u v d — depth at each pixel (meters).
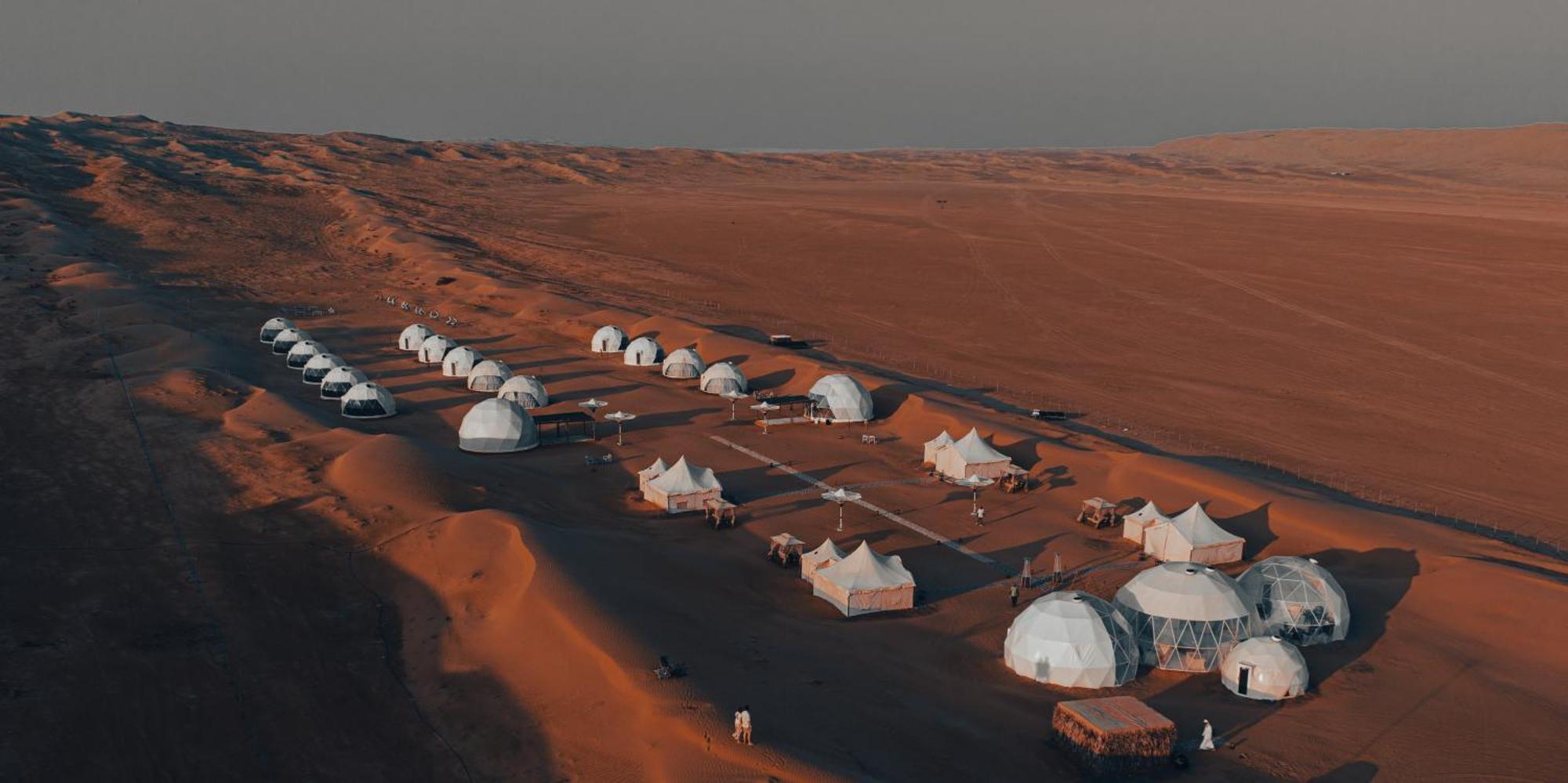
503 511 49.44
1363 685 38.50
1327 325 103.56
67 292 98.25
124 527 48.66
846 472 63.06
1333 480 61.84
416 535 47.66
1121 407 77.44
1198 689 38.72
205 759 31.53
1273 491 56.19
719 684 35.19
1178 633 40.19
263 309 107.44
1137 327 104.06
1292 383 84.19
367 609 41.84
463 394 79.75
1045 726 35.41
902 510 56.84
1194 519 50.03
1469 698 37.47
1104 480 60.00
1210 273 130.88
